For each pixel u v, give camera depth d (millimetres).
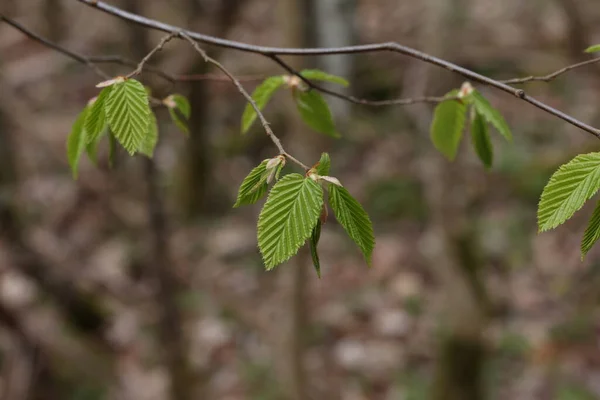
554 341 5258
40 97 7660
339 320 5902
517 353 5207
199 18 5164
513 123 7035
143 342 5188
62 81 7836
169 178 7246
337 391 5125
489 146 1605
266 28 7934
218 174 7793
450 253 4191
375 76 7949
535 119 6973
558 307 5672
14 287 4598
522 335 5340
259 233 940
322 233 7180
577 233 6230
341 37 5285
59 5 7859
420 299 5938
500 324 5309
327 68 5078
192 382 3928
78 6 7883
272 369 5109
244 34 7820
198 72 4680
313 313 5957
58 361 4707
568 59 6367
